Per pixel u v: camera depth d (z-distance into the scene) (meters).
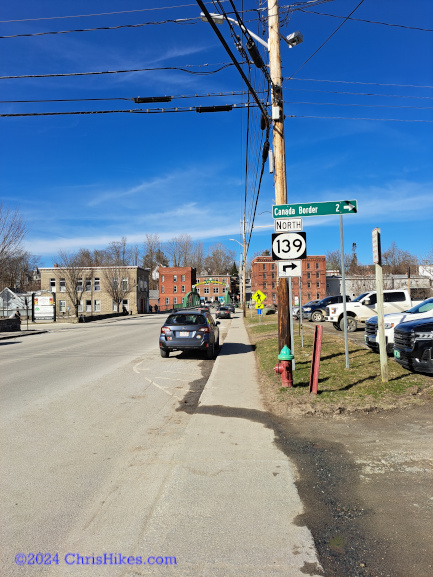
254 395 7.60
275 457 4.58
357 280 54.41
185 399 7.64
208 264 131.25
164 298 86.19
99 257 86.06
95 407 7.02
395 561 2.74
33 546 2.99
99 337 21.77
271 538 3.03
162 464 4.45
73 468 4.38
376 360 9.85
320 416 6.01
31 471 4.31
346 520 3.25
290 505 3.51
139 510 3.47
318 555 2.82
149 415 6.52
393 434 5.16
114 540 3.05
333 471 4.16
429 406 6.16
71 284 55.66
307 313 26.08
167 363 12.07
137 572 2.69
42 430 5.72
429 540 2.96
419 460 4.34
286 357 7.45
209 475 4.13
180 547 2.94
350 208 8.05
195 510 3.45
